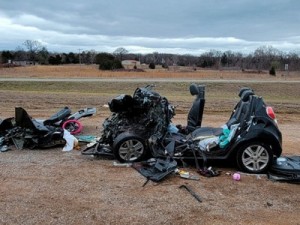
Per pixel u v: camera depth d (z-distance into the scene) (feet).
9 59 244.83
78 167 21.48
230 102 59.82
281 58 248.32
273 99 78.84
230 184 19.02
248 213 15.81
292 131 34.94
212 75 156.35
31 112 44.73
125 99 22.02
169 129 23.54
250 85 108.78
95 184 18.76
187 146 21.25
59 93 73.20
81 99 60.18
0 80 108.27
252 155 20.52
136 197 17.20
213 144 20.92
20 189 18.07
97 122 36.11
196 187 18.52
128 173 20.43
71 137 25.84
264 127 20.49
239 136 20.56
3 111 44.50
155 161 20.97
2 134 26.18
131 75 149.48
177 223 14.82
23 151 24.82
